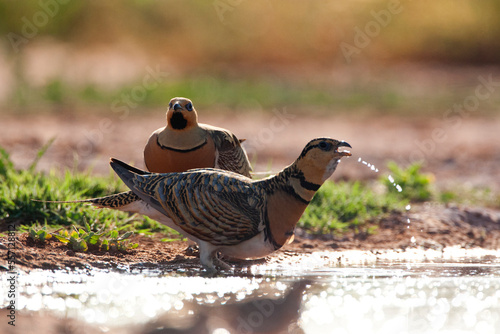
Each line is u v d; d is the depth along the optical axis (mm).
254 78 35812
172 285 7629
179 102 9609
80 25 40938
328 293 7453
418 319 6547
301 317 6570
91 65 36344
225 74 36875
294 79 36344
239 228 8141
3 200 10180
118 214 10633
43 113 25719
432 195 14414
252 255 8469
